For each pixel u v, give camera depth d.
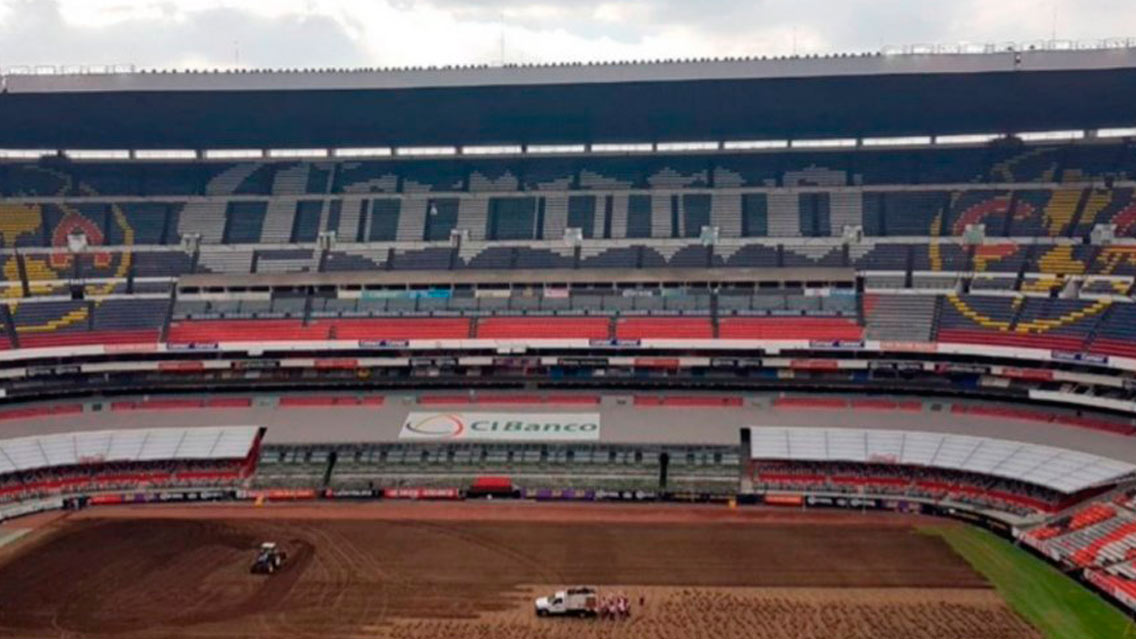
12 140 106.50
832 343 90.19
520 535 74.19
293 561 68.50
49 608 60.50
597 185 107.81
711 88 90.00
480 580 64.69
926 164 104.75
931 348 88.06
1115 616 58.44
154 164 111.81
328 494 85.12
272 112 97.50
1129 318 83.50
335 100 93.56
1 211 105.38
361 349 94.56
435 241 103.62
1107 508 71.12
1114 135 102.19
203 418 93.06
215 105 94.94
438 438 89.12
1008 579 64.38
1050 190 98.50
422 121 101.31
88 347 93.25
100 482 85.88
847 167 106.19
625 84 88.88
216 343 94.38
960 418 87.50
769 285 97.06
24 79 88.44
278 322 97.25
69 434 90.19
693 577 64.94
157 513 81.00
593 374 95.81
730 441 87.38
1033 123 100.75
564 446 88.25
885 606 59.81
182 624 57.97
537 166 110.19
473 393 95.88
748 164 108.25
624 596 61.31
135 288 100.06
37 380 94.19
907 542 72.06
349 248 103.44
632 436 88.56
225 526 76.88
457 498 84.56
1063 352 82.69
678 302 96.94
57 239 103.56
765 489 83.06
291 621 58.22
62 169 110.38
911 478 82.12
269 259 102.56
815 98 92.88
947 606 59.81
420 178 110.00
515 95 92.50
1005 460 80.00
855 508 81.06
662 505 82.44
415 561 68.38
